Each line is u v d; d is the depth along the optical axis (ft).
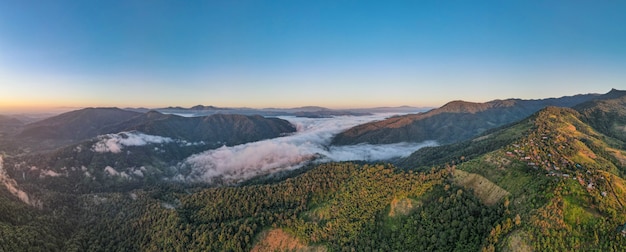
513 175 600.80
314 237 638.12
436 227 568.82
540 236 460.55
